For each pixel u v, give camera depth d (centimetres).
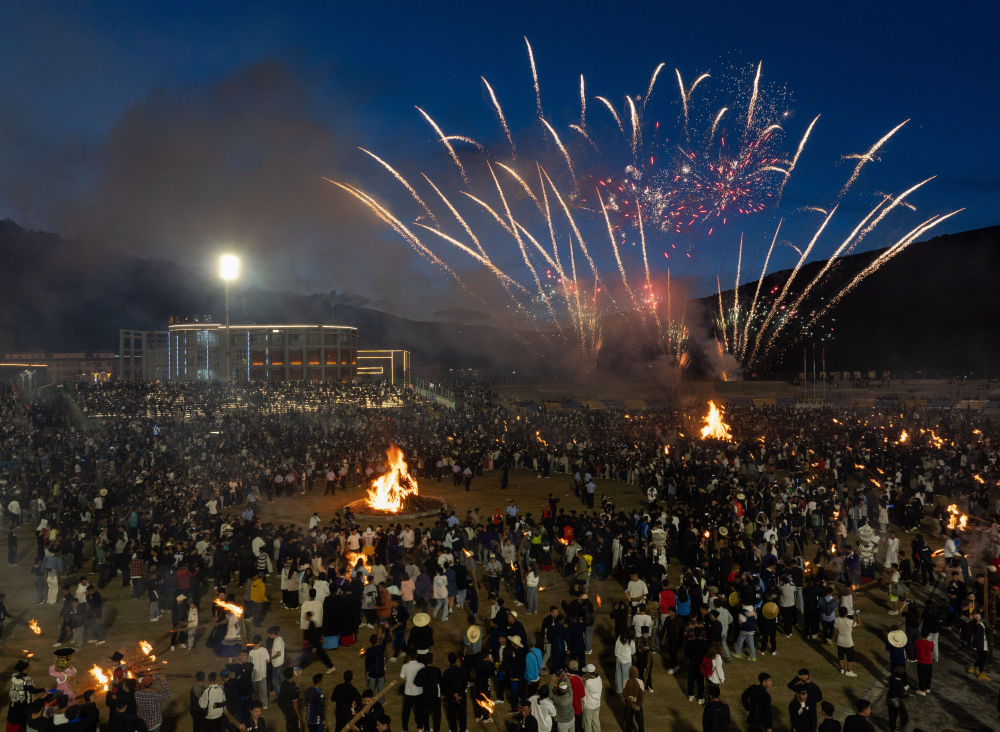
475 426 6397
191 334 11731
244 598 2120
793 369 16512
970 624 1788
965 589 2000
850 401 9144
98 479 3844
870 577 2430
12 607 2241
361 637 1973
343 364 11862
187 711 1534
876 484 3800
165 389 7831
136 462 4303
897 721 1484
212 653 1852
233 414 6819
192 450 4775
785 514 2866
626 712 1414
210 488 3694
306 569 2109
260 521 3341
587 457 4756
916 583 2447
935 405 8650
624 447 5012
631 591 1905
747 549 2295
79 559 2714
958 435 5688
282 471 4125
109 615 2167
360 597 1978
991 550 2720
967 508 3416
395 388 8781
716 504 2978
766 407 8406
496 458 5091
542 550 2625
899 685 1444
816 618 1981
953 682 1700
